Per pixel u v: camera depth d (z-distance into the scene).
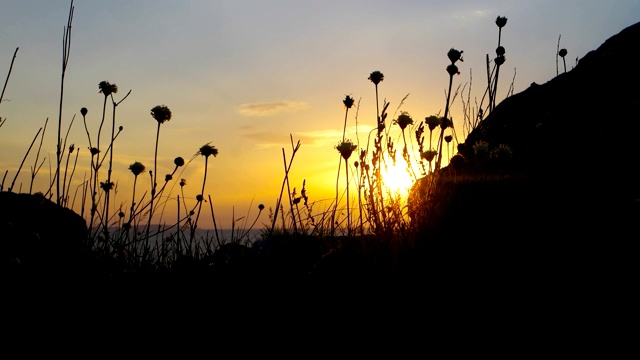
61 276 3.31
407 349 2.57
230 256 3.50
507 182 3.36
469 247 2.93
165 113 3.79
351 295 2.87
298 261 3.25
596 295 2.54
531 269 2.75
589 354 2.31
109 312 2.95
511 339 2.49
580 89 4.80
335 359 2.59
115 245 3.61
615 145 3.64
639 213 2.86
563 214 3.04
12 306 2.95
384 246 3.07
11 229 3.63
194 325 2.83
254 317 2.85
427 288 2.78
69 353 2.62
